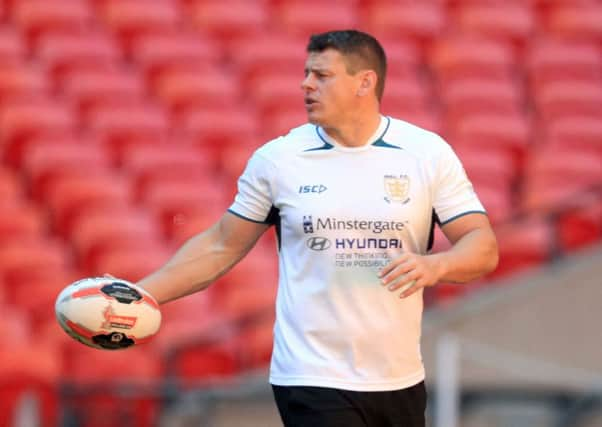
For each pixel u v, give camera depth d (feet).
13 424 112.27
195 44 169.78
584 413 118.42
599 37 179.01
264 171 48.16
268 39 172.55
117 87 159.94
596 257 123.75
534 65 171.63
